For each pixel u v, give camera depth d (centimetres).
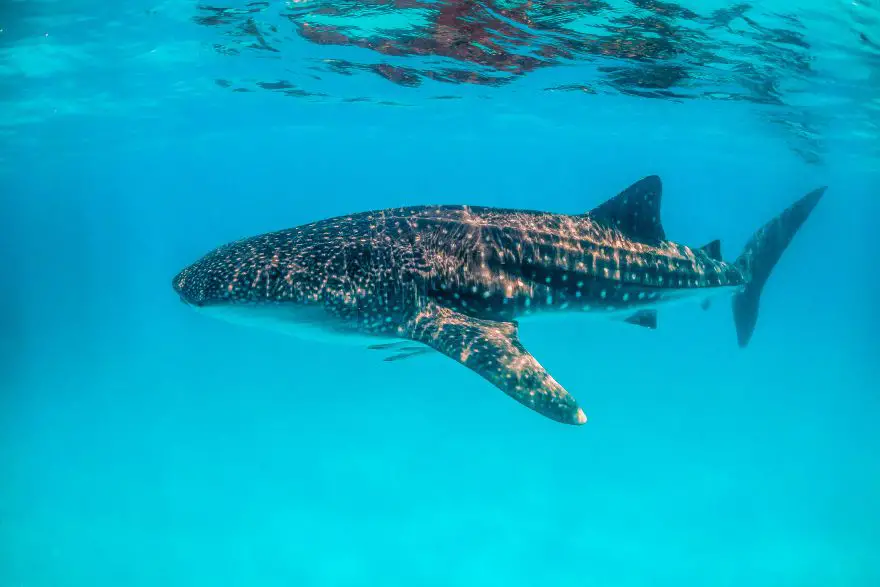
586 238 706
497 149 4138
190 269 579
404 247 609
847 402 3225
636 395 3117
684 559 1681
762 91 1827
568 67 1672
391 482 2133
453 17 1308
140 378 3681
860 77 1636
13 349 4891
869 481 2183
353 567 1652
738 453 2412
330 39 1530
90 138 3162
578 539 1778
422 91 2109
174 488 2122
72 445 2562
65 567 1658
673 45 1421
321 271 564
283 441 2522
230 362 4109
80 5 1352
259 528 1853
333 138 3625
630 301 743
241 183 7269
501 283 641
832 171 3591
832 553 1714
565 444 2472
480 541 1766
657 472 2217
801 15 1203
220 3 1316
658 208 775
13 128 2709
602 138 3294
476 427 2684
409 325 590
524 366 517
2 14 1396
